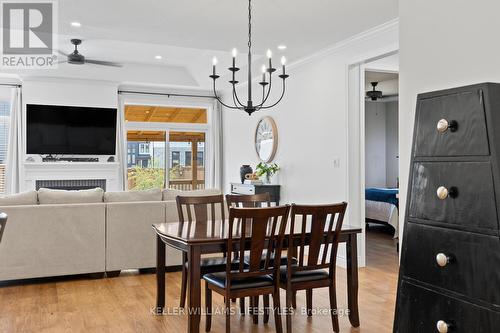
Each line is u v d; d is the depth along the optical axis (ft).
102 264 15.39
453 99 5.18
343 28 15.53
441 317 5.13
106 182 26.68
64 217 14.96
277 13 14.01
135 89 28.04
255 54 19.38
